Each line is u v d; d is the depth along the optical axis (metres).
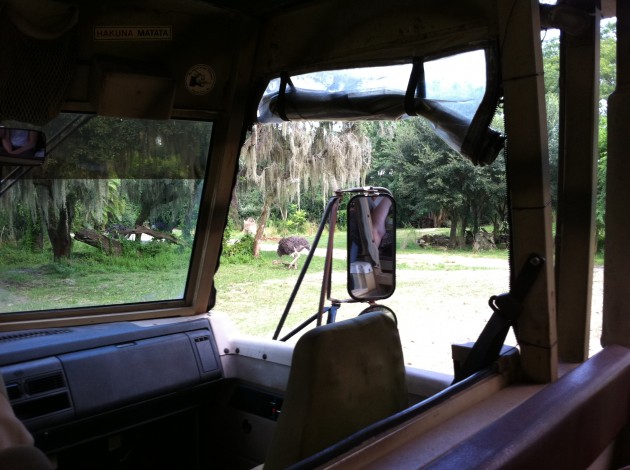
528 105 1.81
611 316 2.17
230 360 2.92
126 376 2.55
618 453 2.08
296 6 2.66
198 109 2.86
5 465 0.91
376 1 2.39
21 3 2.28
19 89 2.38
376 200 2.78
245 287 4.39
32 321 2.75
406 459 1.35
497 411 1.65
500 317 1.94
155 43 2.66
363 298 2.72
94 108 2.60
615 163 2.10
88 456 2.58
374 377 1.81
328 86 2.68
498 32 2.00
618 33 2.08
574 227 2.22
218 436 2.98
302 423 1.61
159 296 3.06
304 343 1.65
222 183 3.02
